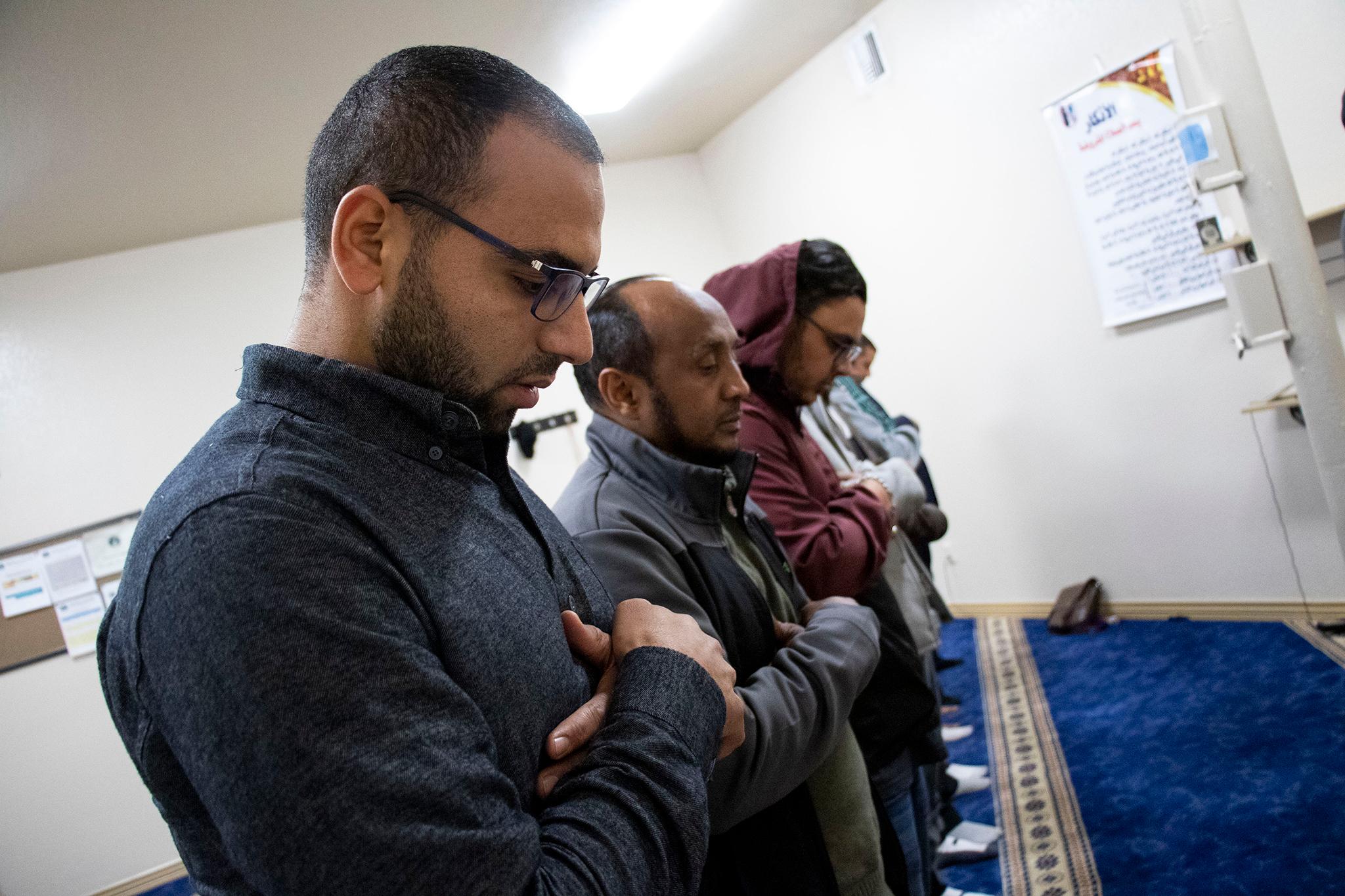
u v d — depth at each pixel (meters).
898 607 1.56
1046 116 3.29
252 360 0.66
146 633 0.53
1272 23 2.67
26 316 3.71
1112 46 3.05
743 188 4.82
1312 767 2.09
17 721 3.64
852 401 2.61
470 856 0.50
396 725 0.51
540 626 0.67
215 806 0.50
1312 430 2.08
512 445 4.43
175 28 2.20
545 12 2.80
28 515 3.70
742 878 0.97
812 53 4.10
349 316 0.69
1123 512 3.46
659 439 1.21
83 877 3.65
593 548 1.00
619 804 0.60
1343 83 2.57
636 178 4.86
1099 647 3.32
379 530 0.59
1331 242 2.67
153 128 2.68
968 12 3.46
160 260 3.88
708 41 3.52
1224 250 2.71
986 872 2.09
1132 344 3.27
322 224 0.69
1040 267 3.48
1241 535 3.12
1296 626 2.93
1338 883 1.68
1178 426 3.21
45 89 2.28
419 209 0.65
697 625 0.80
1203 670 2.82
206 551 0.52
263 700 0.49
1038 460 3.71
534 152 0.67
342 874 0.48
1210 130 2.06
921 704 1.47
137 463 3.82
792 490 1.50
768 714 0.92
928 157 3.78
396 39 2.61
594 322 1.23
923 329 4.03
